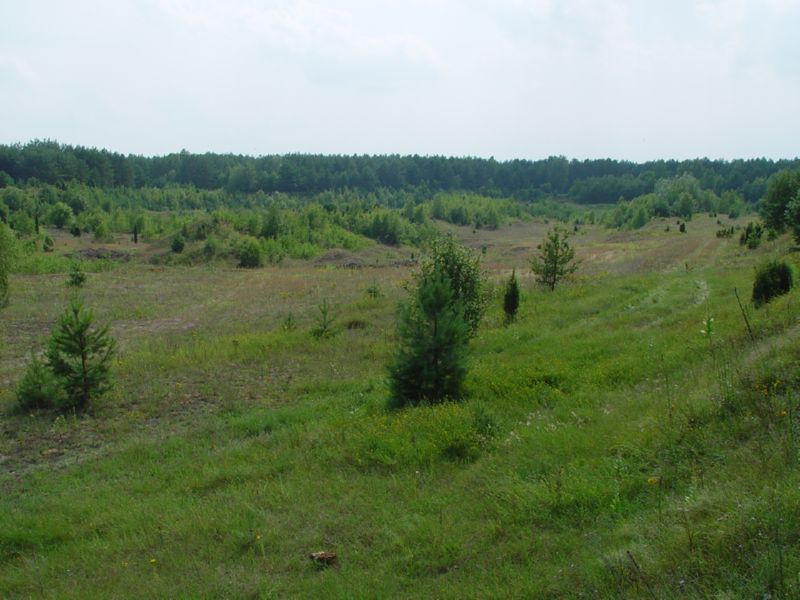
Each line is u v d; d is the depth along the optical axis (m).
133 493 8.01
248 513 6.70
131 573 5.71
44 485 8.59
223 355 16.38
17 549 6.68
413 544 5.60
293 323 20.52
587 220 115.19
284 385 13.76
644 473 6.04
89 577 5.79
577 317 18.38
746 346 9.42
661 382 9.62
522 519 5.69
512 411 9.47
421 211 94.75
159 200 103.56
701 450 6.11
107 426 11.25
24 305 26.27
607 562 4.36
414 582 4.96
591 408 8.93
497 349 15.03
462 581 4.82
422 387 10.48
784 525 4.03
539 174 163.00
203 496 7.59
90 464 9.30
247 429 10.50
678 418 6.92
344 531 6.09
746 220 86.00
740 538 4.08
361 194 131.38
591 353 12.53
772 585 3.53
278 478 7.82
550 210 131.88
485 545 5.35
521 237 93.00
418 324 10.73
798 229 27.41
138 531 6.71
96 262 44.34
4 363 16.28
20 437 10.68
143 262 50.12
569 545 5.02
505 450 7.67
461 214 107.50
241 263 48.84
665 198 104.94
